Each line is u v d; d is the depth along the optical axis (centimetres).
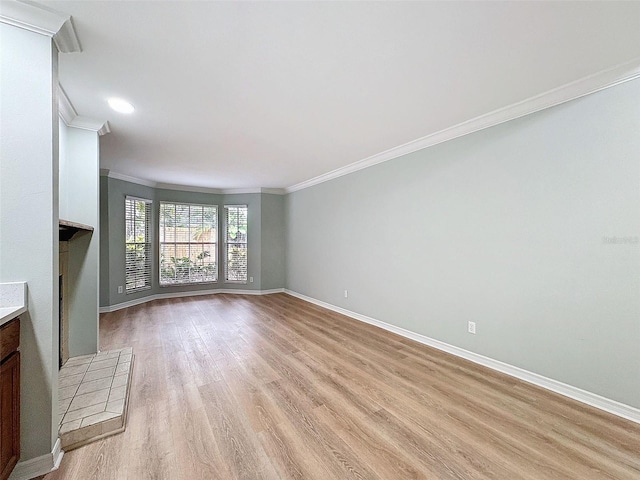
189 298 602
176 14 149
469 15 151
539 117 243
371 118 281
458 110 264
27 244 147
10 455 134
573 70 203
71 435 168
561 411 207
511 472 152
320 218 537
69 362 269
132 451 166
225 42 171
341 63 193
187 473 150
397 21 155
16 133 145
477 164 288
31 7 142
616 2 142
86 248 284
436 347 328
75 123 271
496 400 221
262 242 648
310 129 306
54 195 155
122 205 511
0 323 120
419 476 149
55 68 159
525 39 170
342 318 455
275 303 561
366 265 430
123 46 174
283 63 193
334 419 196
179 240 617
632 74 196
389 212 390
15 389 138
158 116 272
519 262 256
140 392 229
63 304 266
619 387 204
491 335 277
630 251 200
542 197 242
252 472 151
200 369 271
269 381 249
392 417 199
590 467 156
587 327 218
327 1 141
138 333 375
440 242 324
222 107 255
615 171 205
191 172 498
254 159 420
